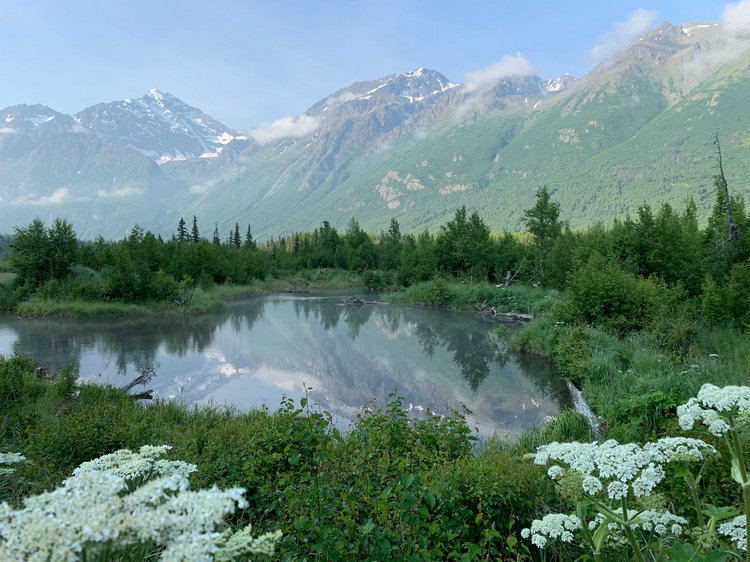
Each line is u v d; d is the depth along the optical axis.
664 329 16.44
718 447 4.66
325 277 71.44
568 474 2.61
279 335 25.08
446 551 4.18
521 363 18.53
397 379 16.14
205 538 1.45
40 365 17.48
